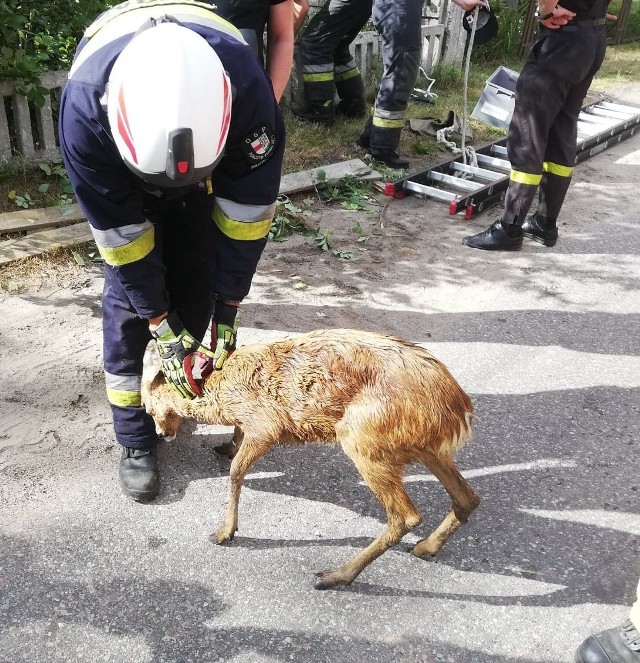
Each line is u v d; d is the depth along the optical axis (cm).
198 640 263
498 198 677
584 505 340
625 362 457
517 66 1119
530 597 290
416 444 268
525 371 439
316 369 275
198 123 219
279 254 557
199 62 221
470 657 264
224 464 353
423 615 279
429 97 889
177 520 318
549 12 507
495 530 323
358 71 809
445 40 1008
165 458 353
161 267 280
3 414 368
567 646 271
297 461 357
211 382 291
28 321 443
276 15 382
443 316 492
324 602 282
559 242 615
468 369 436
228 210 275
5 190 578
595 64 535
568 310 512
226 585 287
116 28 244
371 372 270
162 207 287
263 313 477
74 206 557
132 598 279
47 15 578
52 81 602
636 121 895
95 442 357
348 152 741
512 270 562
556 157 568
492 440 379
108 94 225
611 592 295
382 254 570
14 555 293
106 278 301
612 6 1365
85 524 311
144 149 220
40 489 327
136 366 317
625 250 610
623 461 371
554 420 398
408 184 670
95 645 259
